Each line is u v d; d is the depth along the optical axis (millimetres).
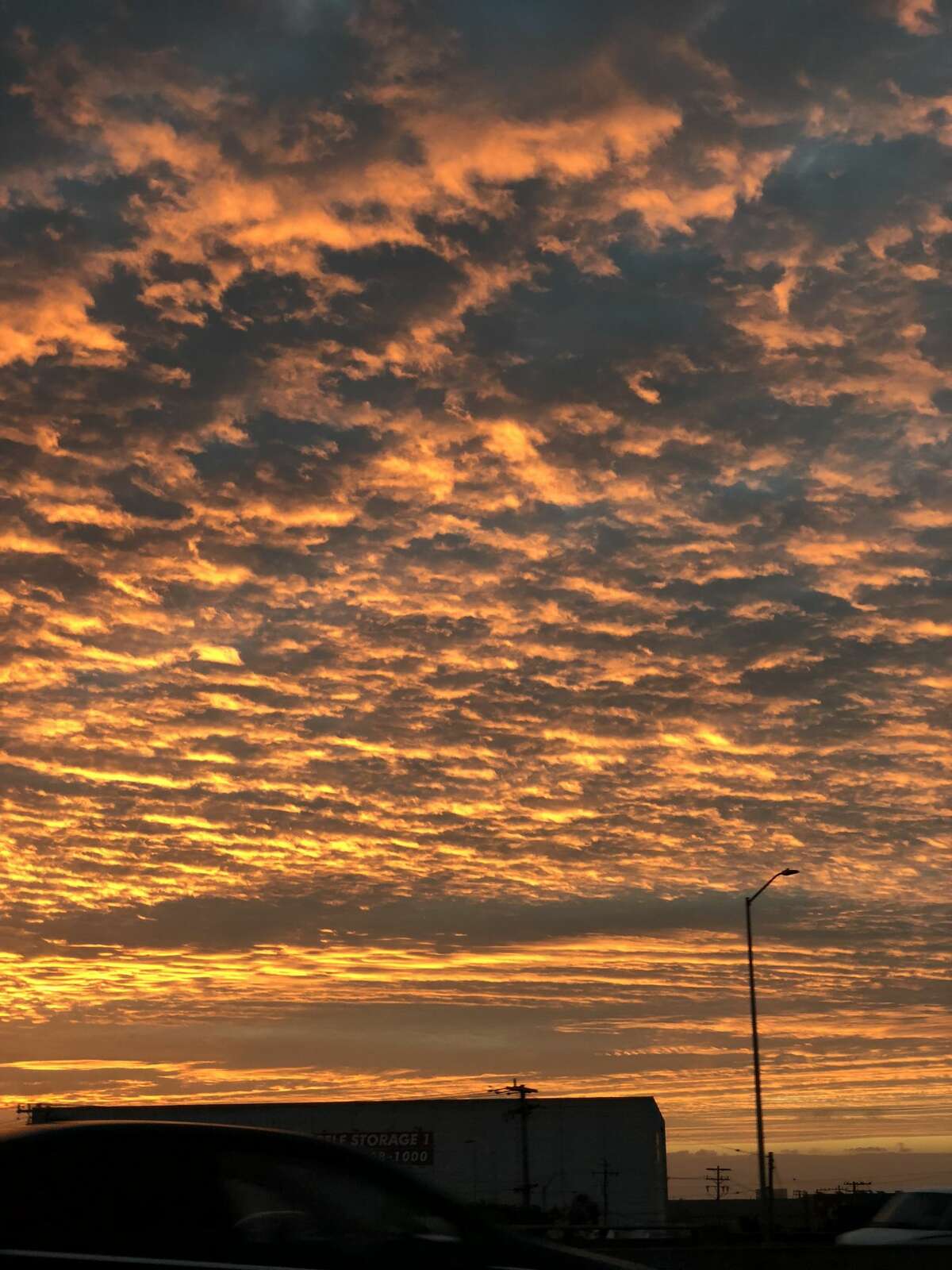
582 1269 6941
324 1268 6352
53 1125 6660
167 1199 6371
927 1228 20500
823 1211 55500
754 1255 20625
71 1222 6191
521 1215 53344
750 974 36750
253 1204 6473
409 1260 6527
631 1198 58781
